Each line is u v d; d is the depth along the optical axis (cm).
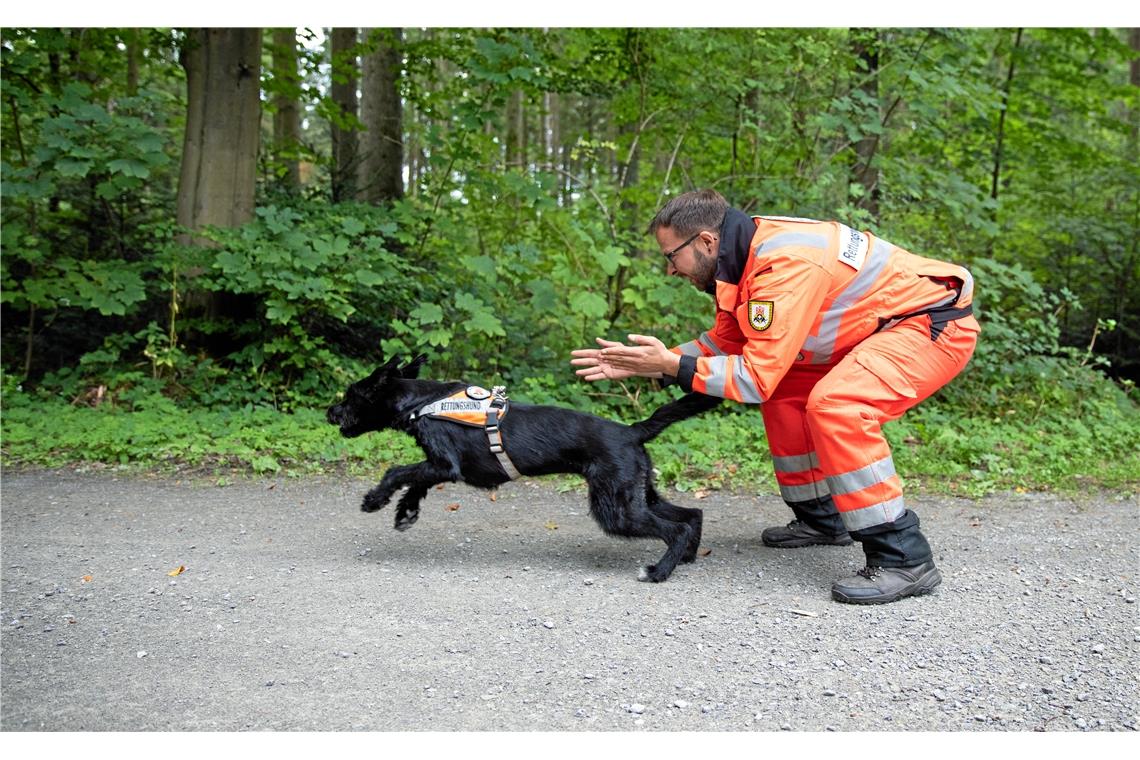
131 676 321
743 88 873
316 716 291
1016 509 565
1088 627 367
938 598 402
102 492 596
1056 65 1109
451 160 889
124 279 820
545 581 427
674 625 369
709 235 412
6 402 786
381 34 1020
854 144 963
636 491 425
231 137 893
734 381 396
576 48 977
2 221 912
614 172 1100
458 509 567
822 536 483
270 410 782
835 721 288
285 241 794
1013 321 878
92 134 775
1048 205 1190
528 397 751
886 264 404
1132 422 807
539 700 303
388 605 393
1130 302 1163
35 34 834
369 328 928
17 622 373
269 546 486
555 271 796
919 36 880
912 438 729
